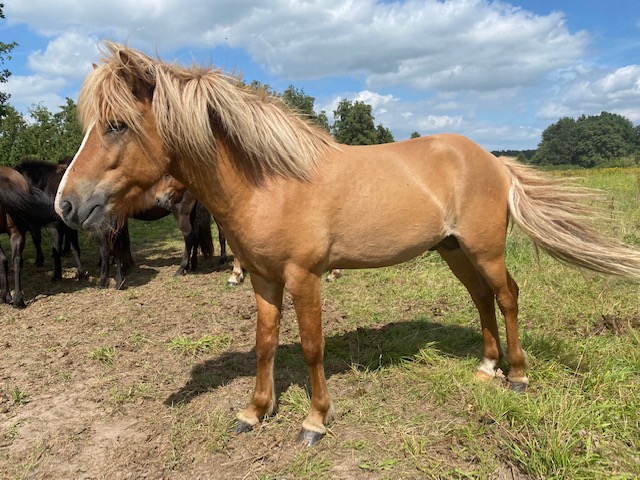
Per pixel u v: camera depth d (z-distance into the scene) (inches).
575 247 100.0
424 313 163.2
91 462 90.5
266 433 95.6
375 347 134.8
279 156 82.4
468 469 80.5
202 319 173.0
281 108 91.9
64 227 252.2
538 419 89.6
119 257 231.0
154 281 246.4
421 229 94.8
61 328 170.2
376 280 205.5
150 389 118.0
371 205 89.4
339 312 168.7
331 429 94.5
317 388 92.3
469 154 99.1
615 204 345.1
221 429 96.6
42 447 95.6
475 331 140.3
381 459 84.7
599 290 163.3
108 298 212.8
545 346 120.0
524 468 79.3
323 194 85.5
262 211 82.4
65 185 75.7
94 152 75.6
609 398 95.7
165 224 480.1
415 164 95.7
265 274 89.0
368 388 110.7
